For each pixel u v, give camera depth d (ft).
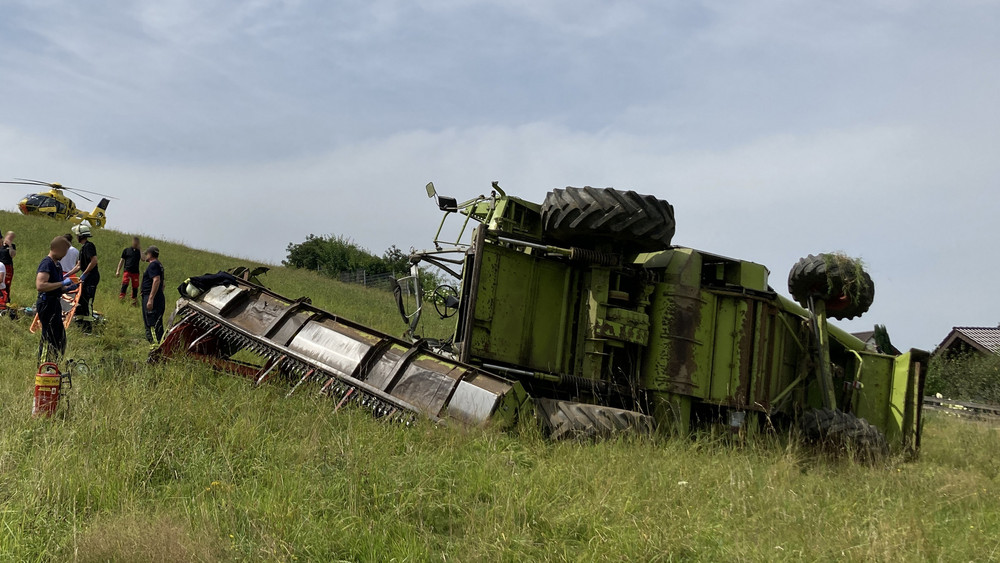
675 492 19.52
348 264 180.75
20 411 21.25
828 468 26.81
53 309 28.63
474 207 31.45
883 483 23.21
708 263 31.96
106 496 16.31
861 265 35.22
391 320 68.39
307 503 16.57
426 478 18.67
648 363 29.81
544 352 29.50
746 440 28.81
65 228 106.63
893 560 15.70
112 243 98.58
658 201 28.14
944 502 21.91
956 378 102.01
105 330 41.01
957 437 40.81
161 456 18.57
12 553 13.51
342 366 26.66
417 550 14.84
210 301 30.17
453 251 30.63
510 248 29.07
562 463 21.07
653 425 26.40
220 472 18.29
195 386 25.38
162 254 98.27
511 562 14.75
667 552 15.53
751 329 31.30
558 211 27.89
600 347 28.66
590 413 25.12
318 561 14.30
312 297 81.76
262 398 24.20
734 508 18.97
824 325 35.60
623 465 21.33
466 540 15.55
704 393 29.84
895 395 34.83
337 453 19.76
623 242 28.12
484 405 24.22
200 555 13.82
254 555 14.23
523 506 17.04
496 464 20.54
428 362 26.32
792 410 35.14
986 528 19.40
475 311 27.91
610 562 14.88
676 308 29.81
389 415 24.39
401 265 181.98
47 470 16.78
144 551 13.69
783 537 16.96
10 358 30.99
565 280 30.17
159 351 29.14
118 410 20.98
